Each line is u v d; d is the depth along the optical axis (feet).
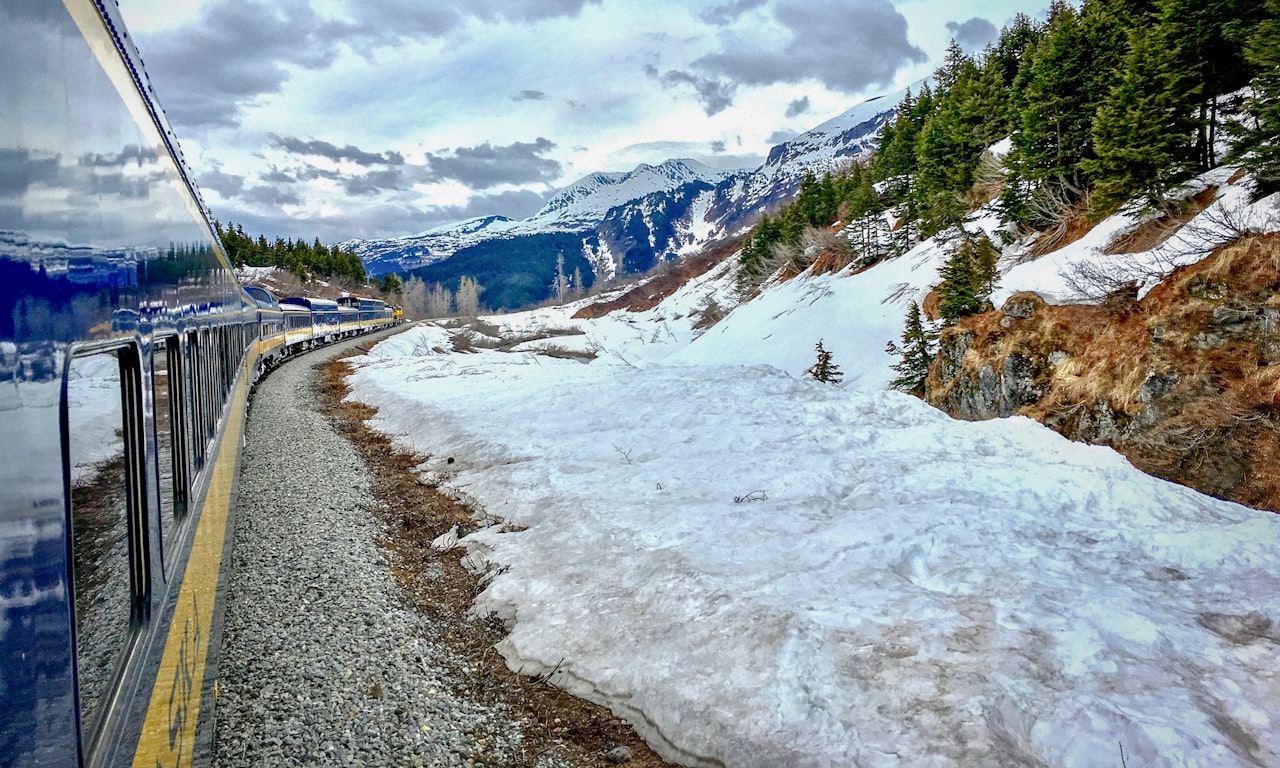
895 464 37.42
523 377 77.05
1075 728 15.48
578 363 97.50
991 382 85.92
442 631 24.11
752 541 28.25
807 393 56.49
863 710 17.13
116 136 9.29
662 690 19.34
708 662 20.03
